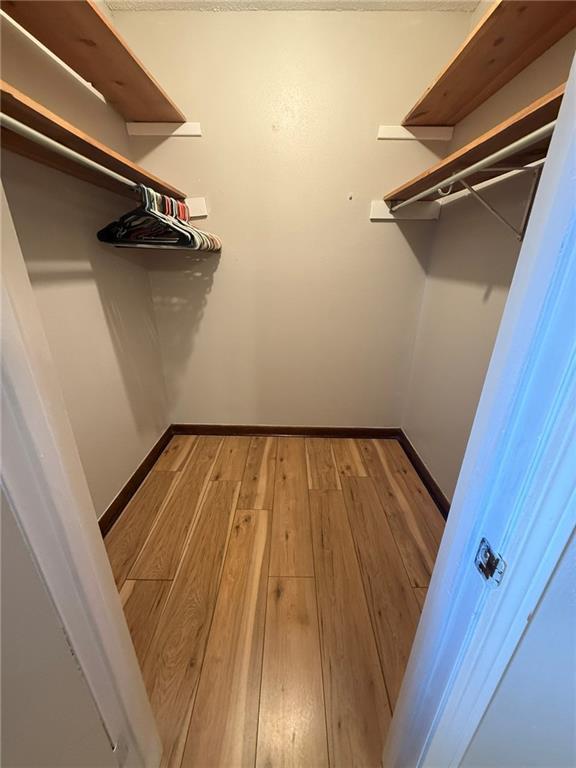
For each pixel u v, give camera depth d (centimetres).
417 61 153
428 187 150
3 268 37
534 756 50
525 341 33
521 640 39
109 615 60
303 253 189
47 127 86
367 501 174
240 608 119
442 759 57
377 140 166
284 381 222
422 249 187
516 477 34
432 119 156
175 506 168
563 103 29
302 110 161
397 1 143
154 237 142
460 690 47
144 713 75
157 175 172
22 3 92
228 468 199
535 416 31
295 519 161
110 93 140
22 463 39
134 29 150
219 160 170
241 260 191
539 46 104
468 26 147
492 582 38
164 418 223
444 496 167
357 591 126
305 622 115
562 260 28
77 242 133
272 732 88
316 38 150
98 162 115
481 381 138
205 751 85
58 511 45
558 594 35
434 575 55
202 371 219
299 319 205
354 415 232
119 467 165
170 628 112
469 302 149
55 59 118
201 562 137
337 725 90
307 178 173
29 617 40
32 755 40
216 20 147
